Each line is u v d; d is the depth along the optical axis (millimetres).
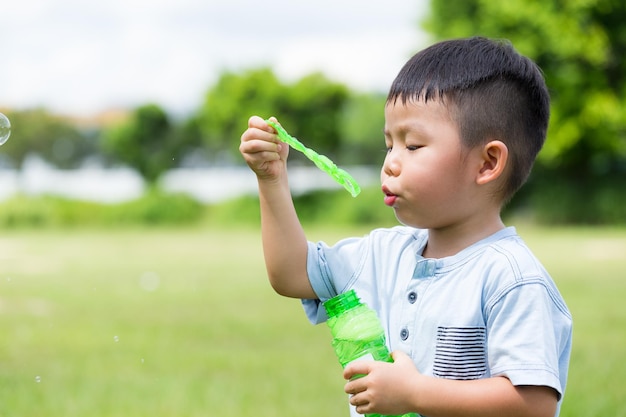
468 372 1530
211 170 25031
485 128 1575
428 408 1467
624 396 3197
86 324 5297
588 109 17625
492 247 1573
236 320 5430
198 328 5102
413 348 1582
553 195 17688
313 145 21906
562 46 17672
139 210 19969
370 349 1545
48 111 27938
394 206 1619
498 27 18516
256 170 1726
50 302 6410
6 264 9789
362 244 1776
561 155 17812
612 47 18078
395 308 1646
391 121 1626
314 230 16625
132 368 3908
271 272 1780
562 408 3018
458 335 1535
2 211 18844
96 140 27672
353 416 1770
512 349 1462
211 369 3883
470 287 1552
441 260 1603
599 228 16672
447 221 1604
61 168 27562
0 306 6172
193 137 24656
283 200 1758
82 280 8008
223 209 20094
